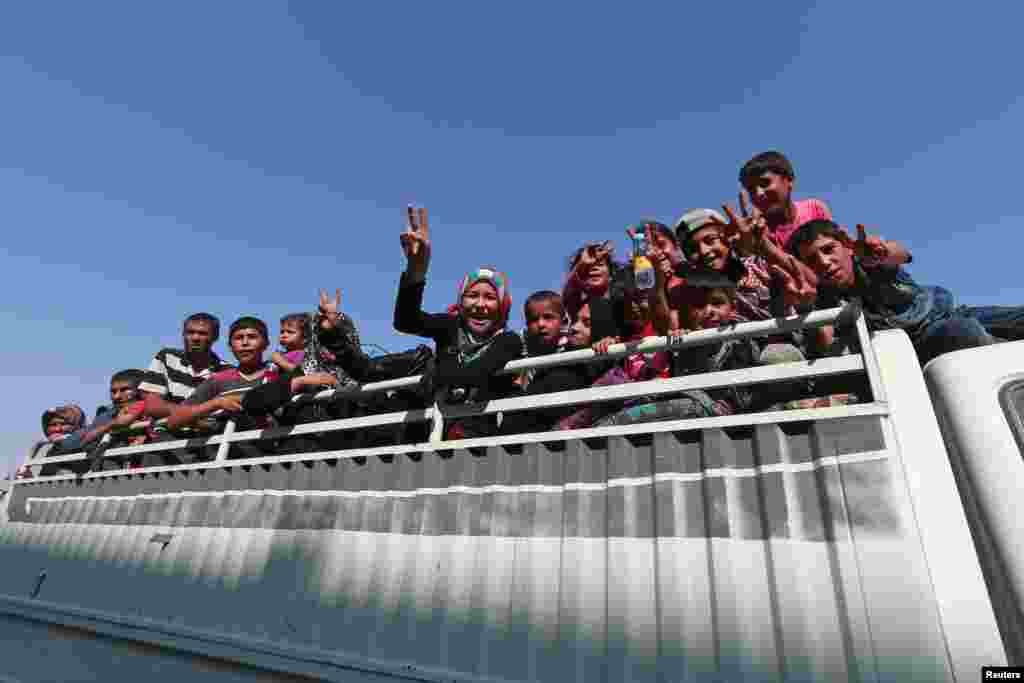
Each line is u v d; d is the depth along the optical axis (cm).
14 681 325
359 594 237
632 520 195
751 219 252
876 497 162
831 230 261
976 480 149
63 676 310
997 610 137
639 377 300
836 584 159
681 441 200
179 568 309
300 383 339
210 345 560
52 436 621
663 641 172
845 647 152
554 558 202
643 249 275
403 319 295
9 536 473
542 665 187
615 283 332
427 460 247
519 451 231
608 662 177
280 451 353
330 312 320
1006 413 154
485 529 219
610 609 184
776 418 184
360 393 317
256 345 477
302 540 267
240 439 342
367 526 250
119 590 334
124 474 391
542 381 285
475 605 207
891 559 154
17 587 418
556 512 211
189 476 342
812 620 159
